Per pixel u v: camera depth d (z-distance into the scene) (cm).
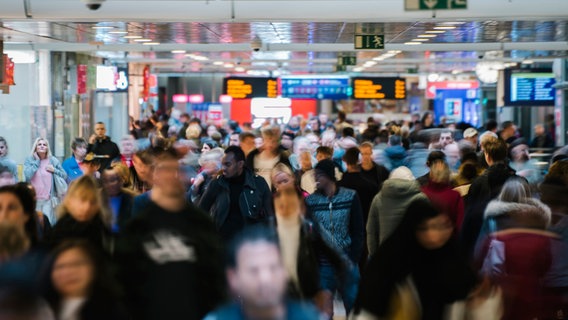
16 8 1422
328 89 4119
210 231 720
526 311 795
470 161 1343
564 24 1560
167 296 700
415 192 1034
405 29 1655
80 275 611
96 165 1326
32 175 1641
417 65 3425
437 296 654
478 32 1745
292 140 2167
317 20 1441
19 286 503
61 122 2592
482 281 672
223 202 1088
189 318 699
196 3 1427
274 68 3850
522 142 1852
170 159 723
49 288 606
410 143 2378
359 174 1273
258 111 4047
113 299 636
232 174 1088
